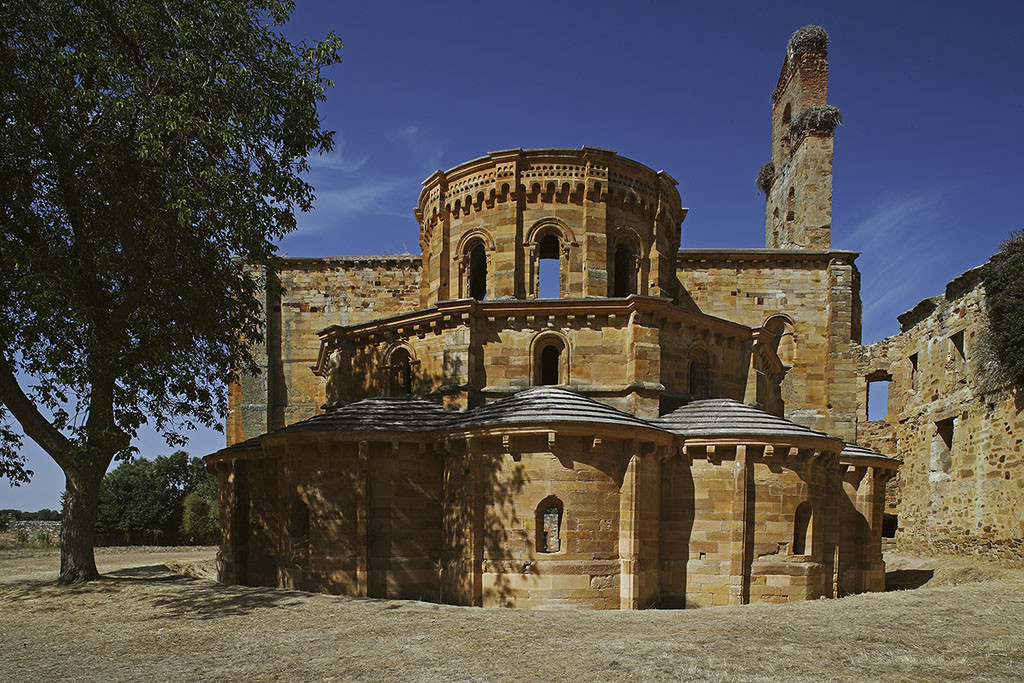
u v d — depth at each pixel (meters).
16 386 21.34
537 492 20.69
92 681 11.10
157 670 11.67
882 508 27.88
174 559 36.94
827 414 38.00
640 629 14.46
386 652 12.50
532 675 10.72
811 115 42.53
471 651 12.44
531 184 27.48
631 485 20.98
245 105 21.69
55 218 20.39
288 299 41.09
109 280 21.33
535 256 27.31
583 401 22.11
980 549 27.55
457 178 28.75
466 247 28.47
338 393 27.78
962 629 14.04
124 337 21.94
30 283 18.47
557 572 20.25
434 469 23.33
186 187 19.97
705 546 22.19
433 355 25.89
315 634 14.25
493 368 24.94
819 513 22.95
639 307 24.19
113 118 19.11
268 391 39.97
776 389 31.89
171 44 20.92
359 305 40.97
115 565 32.72
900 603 17.78
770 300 38.84
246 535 27.67
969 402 28.73
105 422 21.95
